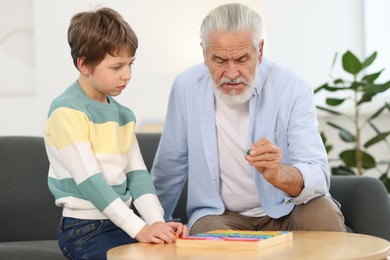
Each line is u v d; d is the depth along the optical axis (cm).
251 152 221
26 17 436
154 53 450
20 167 316
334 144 491
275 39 491
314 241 204
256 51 242
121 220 219
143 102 448
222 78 241
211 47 239
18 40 435
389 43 505
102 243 230
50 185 240
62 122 227
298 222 248
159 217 235
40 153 320
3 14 434
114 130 238
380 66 505
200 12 454
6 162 315
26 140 322
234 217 267
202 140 266
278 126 263
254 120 262
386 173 426
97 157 232
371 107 480
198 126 270
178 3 452
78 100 234
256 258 179
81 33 234
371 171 485
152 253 193
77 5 440
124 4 446
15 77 434
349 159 422
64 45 439
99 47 231
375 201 295
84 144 225
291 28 495
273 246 198
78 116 229
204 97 268
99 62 233
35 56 436
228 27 237
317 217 241
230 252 190
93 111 237
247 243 193
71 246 232
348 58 405
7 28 434
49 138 236
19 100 435
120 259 184
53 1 438
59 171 235
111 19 237
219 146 266
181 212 325
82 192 224
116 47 232
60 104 231
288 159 264
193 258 182
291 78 266
